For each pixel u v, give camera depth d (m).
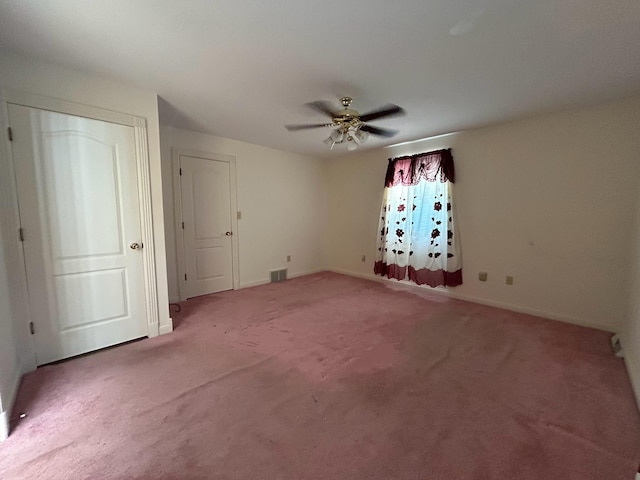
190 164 3.89
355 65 2.12
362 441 1.47
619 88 2.47
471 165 3.74
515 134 3.36
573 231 3.04
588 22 1.62
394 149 4.61
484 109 2.97
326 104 2.86
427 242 4.16
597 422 1.61
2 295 1.79
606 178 2.82
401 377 2.05
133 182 2.55
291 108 2.98
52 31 1.73
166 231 3.71
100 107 2.34
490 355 2.37
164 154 3.64
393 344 2.58
